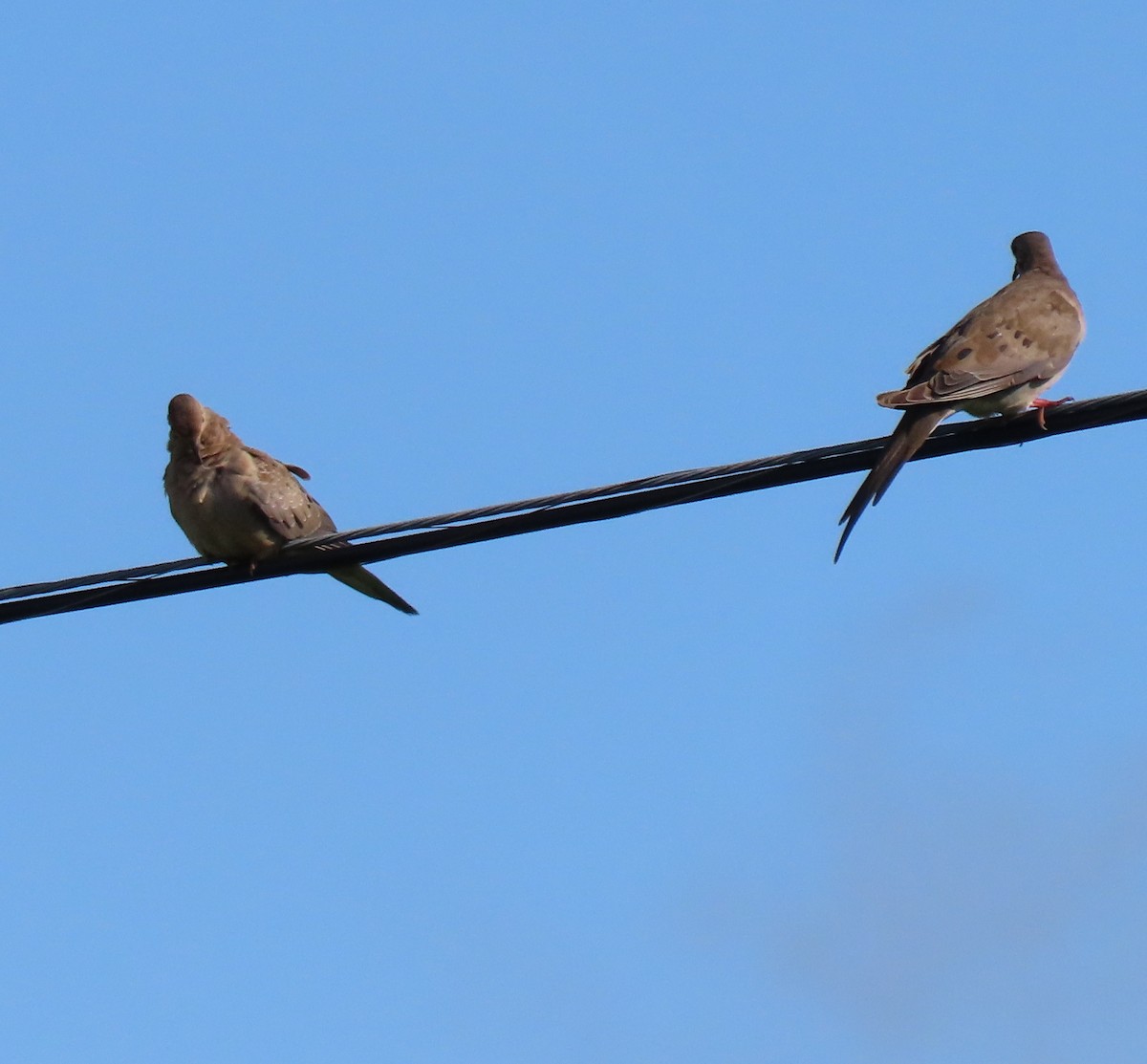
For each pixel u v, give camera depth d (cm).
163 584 1486
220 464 1595
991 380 1483
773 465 1361
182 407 1595
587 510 1374
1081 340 1576
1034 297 1576
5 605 1471
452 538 1427
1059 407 1371
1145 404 1345
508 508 1397
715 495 1366
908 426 1424
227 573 1483
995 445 1403
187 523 1606
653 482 1355
